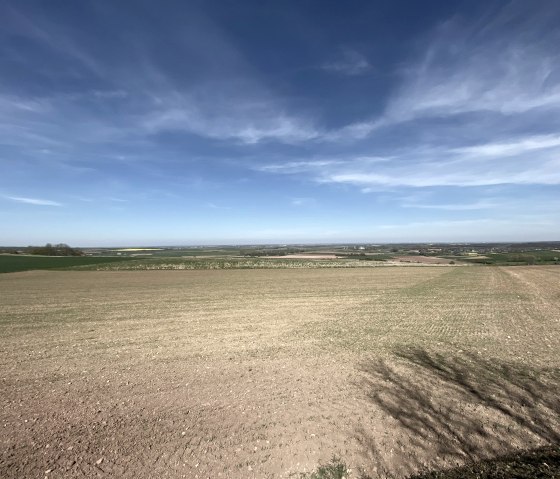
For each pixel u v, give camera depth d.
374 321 14.94
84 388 7.28
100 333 13.02
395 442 5.08
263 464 4.59
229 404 6.39
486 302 20.75
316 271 55.91
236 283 36.78
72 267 63.75
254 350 10.30
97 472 4.39
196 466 4.53
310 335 12.28
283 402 6.44
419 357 9.29
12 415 5.99
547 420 5.64
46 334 12.89
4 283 37.25
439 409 6.07
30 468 4.46
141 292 28.58
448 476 4.36
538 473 4.36
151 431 5.40
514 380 7.41
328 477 4.37
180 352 10.19
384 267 65.56
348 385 7.25
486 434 5.26
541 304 19.78
